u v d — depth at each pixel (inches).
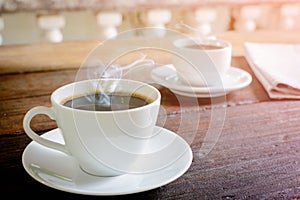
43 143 20.3
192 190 19.3
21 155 21.5
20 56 35.2
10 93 28.2
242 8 61.0
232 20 63.5
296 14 60.9
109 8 56.1
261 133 23.5
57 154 20.7
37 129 23.8
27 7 52.9
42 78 30.6
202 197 19.0
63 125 19.5
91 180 19.3
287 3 60.4
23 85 29.4
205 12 59.7
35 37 61.4
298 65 30.9
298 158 21.5
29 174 19.5
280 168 20.7
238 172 20.4
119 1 56.2
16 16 59.1
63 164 20.1
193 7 59.2
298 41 38.8
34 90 28.6
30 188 19.4
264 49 33.9
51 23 53.9
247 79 29.3
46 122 24.5
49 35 54.1
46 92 28.4
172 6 58.5
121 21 58.6
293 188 19.5
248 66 32.9
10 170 20.4
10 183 19.6
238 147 22.3
